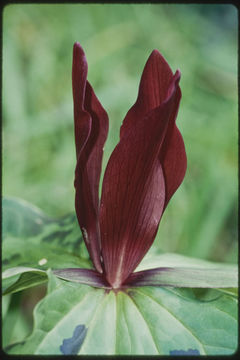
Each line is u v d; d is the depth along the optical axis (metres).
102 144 0.25
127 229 0.25
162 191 0.25
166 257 0.29
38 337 0.23
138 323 0.24
